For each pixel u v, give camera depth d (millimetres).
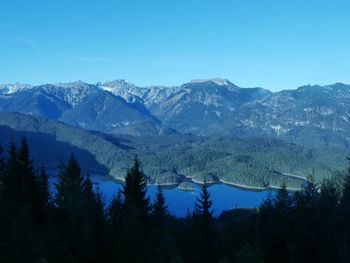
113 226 44062
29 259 30203
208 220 52656
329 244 43562
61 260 37031
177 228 58844
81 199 48219
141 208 47000
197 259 49156
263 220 54500
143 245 39156
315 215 47812
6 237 29766
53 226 41094
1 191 40500
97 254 38219
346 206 46719
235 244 52812
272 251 47188
